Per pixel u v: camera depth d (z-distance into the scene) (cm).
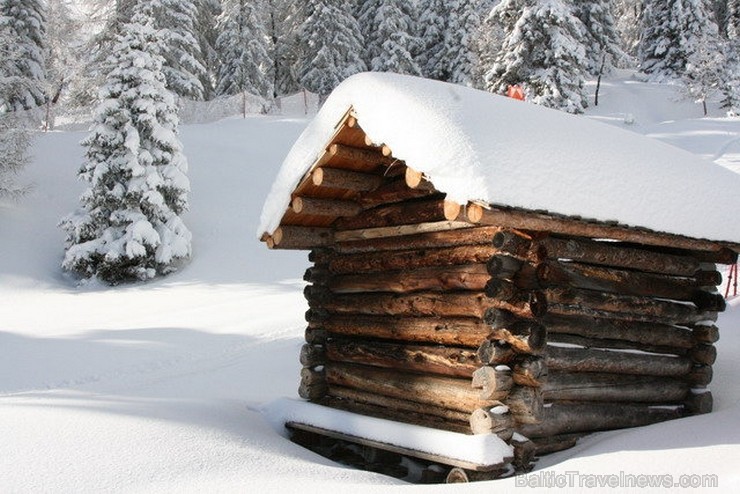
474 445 556
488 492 486
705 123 3353
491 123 583
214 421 720
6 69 3053
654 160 712
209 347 1359
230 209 2608
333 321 793
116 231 2170
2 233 2297
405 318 698
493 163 539
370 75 630
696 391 770
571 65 3212
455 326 637
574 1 4219
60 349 1374
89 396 912
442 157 544
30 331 1536
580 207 579
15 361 1296
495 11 3422
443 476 639
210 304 1780
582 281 653
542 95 3191
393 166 707
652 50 4772
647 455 541
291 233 768
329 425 709
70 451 577
